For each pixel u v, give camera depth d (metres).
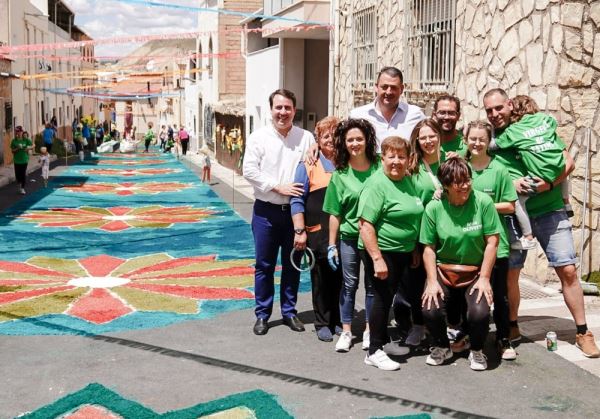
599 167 8.31
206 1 39.19
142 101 79.81
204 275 9.64
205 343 6.44
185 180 25.56
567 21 8.03
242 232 13.66
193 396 5.20
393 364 5.71
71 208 17.36
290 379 5.53
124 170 30.05
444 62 10.76
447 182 5.54
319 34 20.17
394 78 6.38
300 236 6.45
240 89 36.06
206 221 15.20
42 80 40.31
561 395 5.20
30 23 36.00
